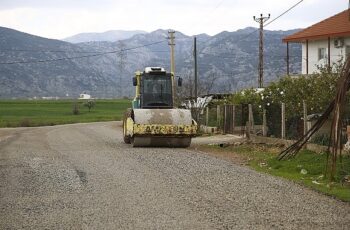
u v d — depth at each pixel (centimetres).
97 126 5097
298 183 1305
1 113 9438
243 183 1301
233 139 2641
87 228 870
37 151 2175
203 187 1242
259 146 2205
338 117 902
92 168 1595
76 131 3988
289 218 925
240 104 2936
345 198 1105
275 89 2628
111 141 2783
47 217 953
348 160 1492
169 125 2275
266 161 1719
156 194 1155
